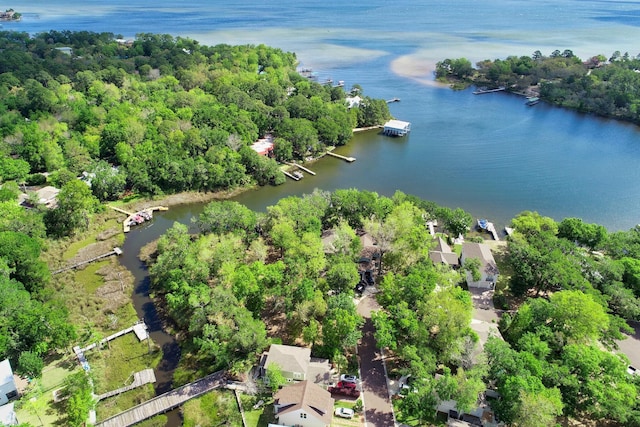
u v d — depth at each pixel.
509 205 127.00
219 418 63.62
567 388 60.84
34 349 70.44
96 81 193.12
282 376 66.50
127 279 94.50
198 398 66.69
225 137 144.25
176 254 90.62
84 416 60.03
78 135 148.62
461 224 104.19
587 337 70.38
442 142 173.12
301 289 76.38
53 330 71.44
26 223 100.25
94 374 69.94
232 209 104.12
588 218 120.75
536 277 86.06
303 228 97.50
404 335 71.38
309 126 158.38
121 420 63.25
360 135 181.00
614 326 72.50
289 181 141.62
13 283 79.81
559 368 61.94
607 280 83.56
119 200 125.81
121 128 146.00
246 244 101.00
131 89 193.12
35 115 158.25
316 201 106.81
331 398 62.44
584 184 139.00
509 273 94.56
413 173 146.88
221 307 75.12
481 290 88.62
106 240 108.94
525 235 99.12
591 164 153.50
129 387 69.00
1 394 63.75
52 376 69.81
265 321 81.19
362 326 77.69
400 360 72.12
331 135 161.88
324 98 192.00
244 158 139.12
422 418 62.25
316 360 70.00
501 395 60.22
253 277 79.69
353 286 81.88
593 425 61.53
